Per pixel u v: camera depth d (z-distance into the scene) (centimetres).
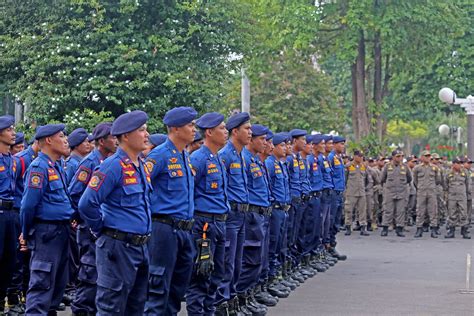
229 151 1173
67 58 1955
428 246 2280
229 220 1148
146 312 948
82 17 2019
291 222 1567
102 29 1961
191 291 1048
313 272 1705
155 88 2019
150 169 952
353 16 3050
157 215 955
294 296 1449
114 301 868
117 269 869
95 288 1088
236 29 2156
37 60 1970
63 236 1052
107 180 867
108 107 2033
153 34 2034
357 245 2297
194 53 2095
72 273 1225
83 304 1098
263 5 3061
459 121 6003
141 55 2011
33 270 1034
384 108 3384
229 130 1181
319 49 3391
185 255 979
